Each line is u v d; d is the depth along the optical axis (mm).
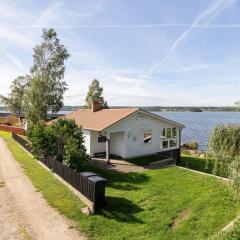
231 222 13391
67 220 13602
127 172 23000
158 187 18891
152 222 13570
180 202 16094
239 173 12891
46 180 20156
